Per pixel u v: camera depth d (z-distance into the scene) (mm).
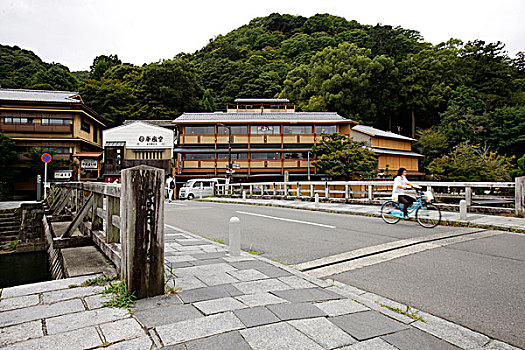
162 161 32312
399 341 2744
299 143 33656
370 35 51406
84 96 40281
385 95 41875
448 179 25312
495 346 2809
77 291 3660
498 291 4074
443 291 4102
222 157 33656
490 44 45625
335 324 2988
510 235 7594
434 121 43031
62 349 2465
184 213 13047
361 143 28422
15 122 29141
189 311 3158
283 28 81062
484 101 40656
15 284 11289
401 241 6941
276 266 4871
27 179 29969
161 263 3588
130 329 2781
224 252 5781
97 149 36219
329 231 8242
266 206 16219
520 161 23281
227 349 2496
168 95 42062
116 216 4641
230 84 50156
